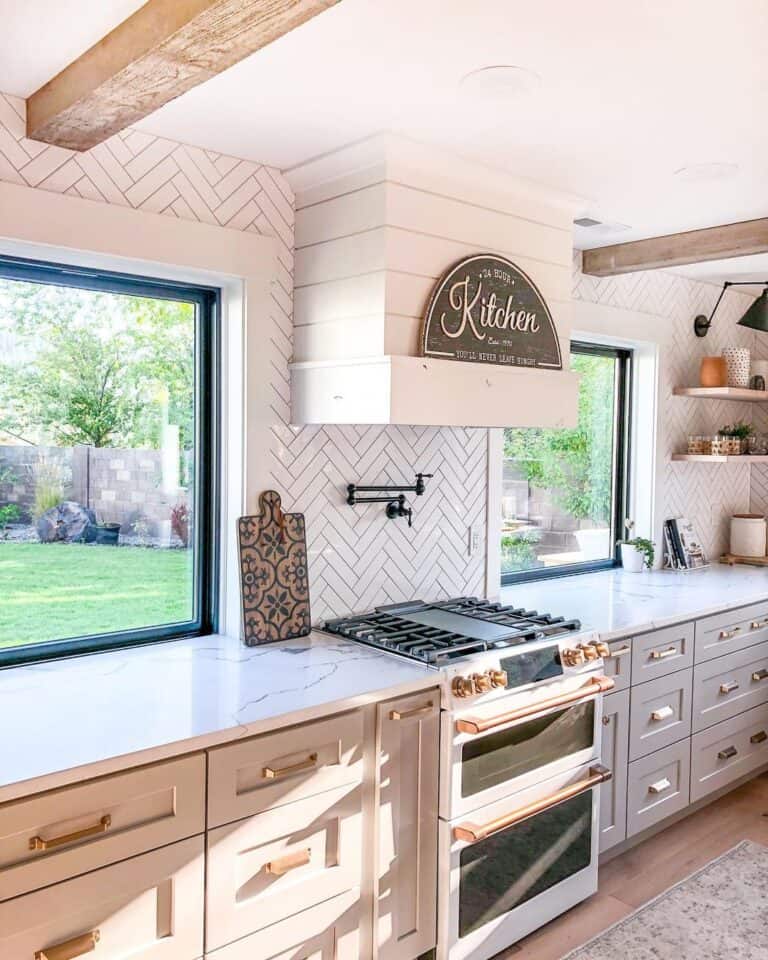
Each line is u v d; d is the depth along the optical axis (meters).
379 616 2.83
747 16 1.63
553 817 2.61
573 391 2.90
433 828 2.30
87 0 1.57
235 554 2.65
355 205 2.46
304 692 2.09
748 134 2.27
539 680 2.50
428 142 2.34
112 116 1.92
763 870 2.99
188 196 2.43
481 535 3.32
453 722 2.28
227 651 2.50
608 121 2.18
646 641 3.02
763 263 3.90
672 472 4.32
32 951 1.58
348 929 2.13
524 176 2.63
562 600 3.39
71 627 2.47
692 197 2.86
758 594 3.60
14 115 2.08
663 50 1.77
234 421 2.64
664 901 2.78
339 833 2.09
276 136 2.33
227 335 2.65
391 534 2.99
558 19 1.64
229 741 1.85
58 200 2.15
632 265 3.53
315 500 2.77
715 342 4.52
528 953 2.49
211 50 1.56
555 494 4.02
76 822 1.62
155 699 2.03
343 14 1.63
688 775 3.29
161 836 1.75
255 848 1.92
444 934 2.31
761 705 3.70
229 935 1.88
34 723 1.84
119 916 1.70
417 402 2.38
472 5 1.59
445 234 2.52
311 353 2.64
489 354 2.63
